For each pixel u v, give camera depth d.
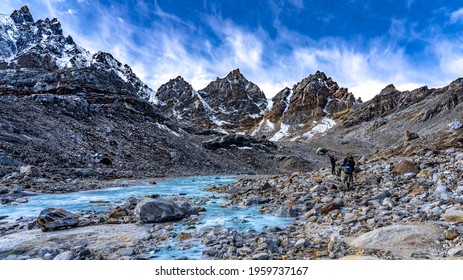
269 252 8.79
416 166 19.06
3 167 29.70
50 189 25.42
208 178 45.56
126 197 22.92
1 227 13.20
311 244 9.40
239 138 96.81
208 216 14.73
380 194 14.77
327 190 18.55
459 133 28.34
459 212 10.11
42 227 12.34
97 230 12.27
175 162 60.31
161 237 11.05
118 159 47.78
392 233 9.07
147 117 79.44
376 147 171.25
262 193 21.38
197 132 123.94
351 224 11.30
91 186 29.22
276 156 93.25
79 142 46.03
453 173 15.82
